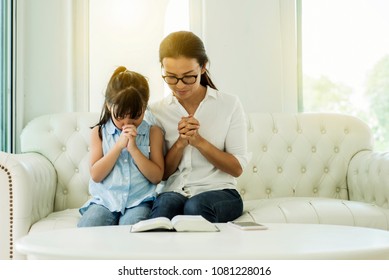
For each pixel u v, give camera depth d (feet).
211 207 5.53
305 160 8.30
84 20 9.03
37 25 8.95
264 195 8.14
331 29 10.03
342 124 8.46
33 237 3.89
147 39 9.18
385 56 10.21
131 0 9.14
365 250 3.30
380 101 10.25
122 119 6.07
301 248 3.33
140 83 6.13
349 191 8.26
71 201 7.61
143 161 5.95
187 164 6.27
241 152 6.43
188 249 3.31
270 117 8.43
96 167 5.97
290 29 9.59
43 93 8.93
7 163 5.81
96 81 9.06
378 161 7.36
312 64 9.99
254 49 9.40
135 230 4.14
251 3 9.42
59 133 7.75
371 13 10.14
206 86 6.64
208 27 9.28
